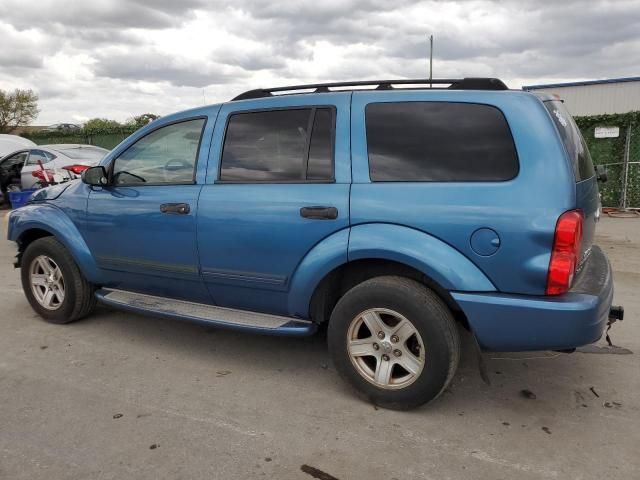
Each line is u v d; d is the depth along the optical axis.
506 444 2.96
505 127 3.00
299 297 3.48
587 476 2.67
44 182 10.55
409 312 3.12
